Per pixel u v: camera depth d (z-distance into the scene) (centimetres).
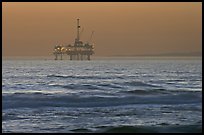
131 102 10712
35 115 8188
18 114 8288
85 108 9369
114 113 8525
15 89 15862
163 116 8138
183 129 6756
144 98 11619
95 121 7525
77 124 7200
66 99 11050
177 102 10688
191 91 13175
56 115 8231
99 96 11875
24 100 10556
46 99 10900
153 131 6612
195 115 8244
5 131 6531
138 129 6719
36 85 18312
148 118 7875
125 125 7100
